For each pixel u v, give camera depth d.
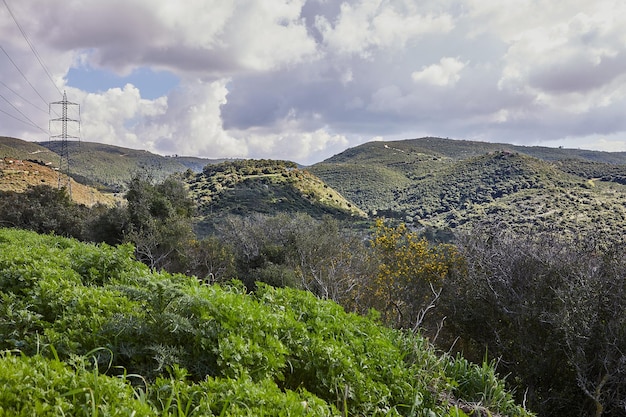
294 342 3.46
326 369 3.33
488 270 10.88
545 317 9.61
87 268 4.82
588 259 9.90
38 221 29.52
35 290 3.42
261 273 21.89
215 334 3.04
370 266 15.52
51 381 1.84
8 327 2.83
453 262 13.20
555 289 9.80
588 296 8.80
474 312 10.88
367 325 4.71
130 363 2.78
